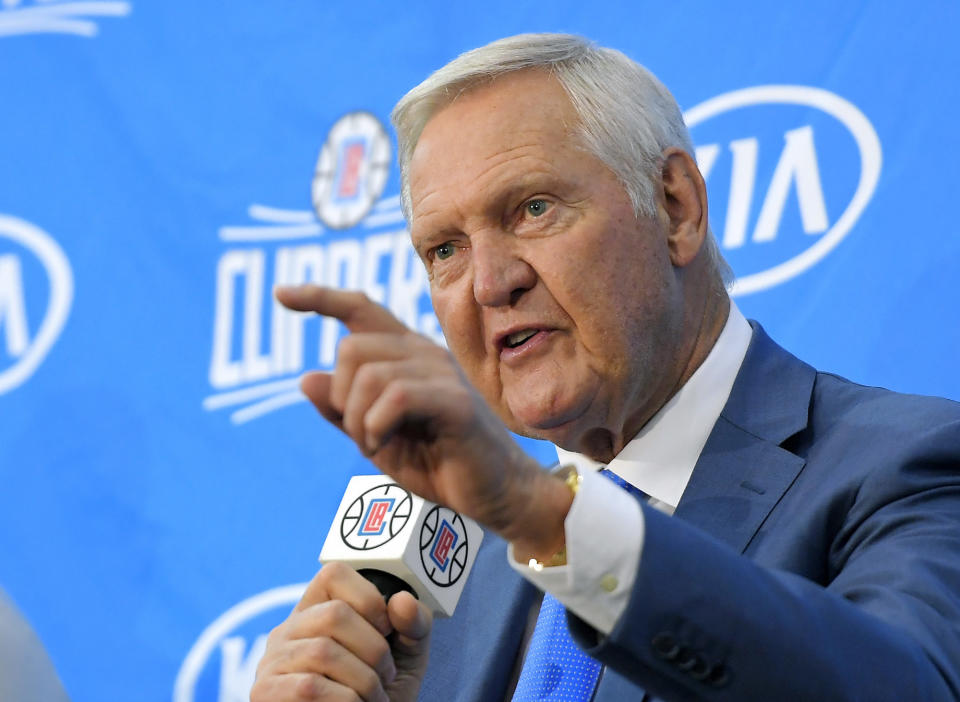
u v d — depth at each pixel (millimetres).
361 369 1667
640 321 2930
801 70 4090
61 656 4957
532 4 4672
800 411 2908
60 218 5418
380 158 4824
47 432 5223
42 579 5062
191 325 5082
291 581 4691
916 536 2359
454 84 3068
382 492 2779
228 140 5160
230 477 4879
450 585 2740
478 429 1722
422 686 3094
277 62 5125
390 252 4715
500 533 1876
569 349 2926
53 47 5590
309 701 2357
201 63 5285
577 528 1864
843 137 3980
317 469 4750
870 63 3990
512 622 3094
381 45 4945
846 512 2602
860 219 3908
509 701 3014
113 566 4980
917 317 3789
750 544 2678
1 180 5539
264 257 4988
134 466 5051
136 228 5270
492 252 2922
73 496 5117
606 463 3145
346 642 2408
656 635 1861
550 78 3043
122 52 5457
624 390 2943
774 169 4059
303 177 4973
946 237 3791
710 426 2998
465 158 2975
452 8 4836
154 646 4840
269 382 4895
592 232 2908
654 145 3057
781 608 1897
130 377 5141
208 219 5141
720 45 4246
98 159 5402
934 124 3869
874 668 1901
